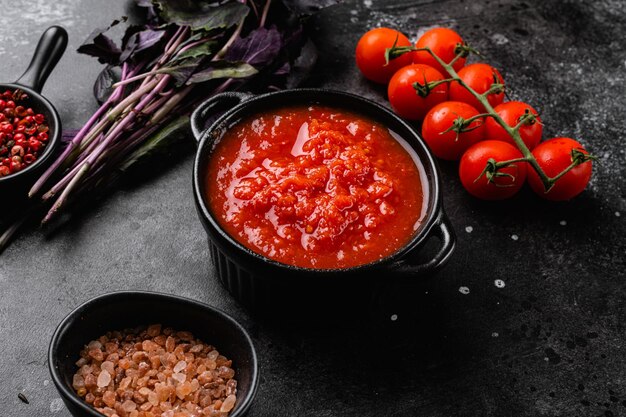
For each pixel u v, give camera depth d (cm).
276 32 63
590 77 70
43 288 58
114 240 60
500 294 60
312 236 54
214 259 57
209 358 54
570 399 56
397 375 56
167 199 62
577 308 60
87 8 69
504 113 62
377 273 52
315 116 58
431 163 56
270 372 56
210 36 63
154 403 52
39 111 61
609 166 65
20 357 55
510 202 63
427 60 65
